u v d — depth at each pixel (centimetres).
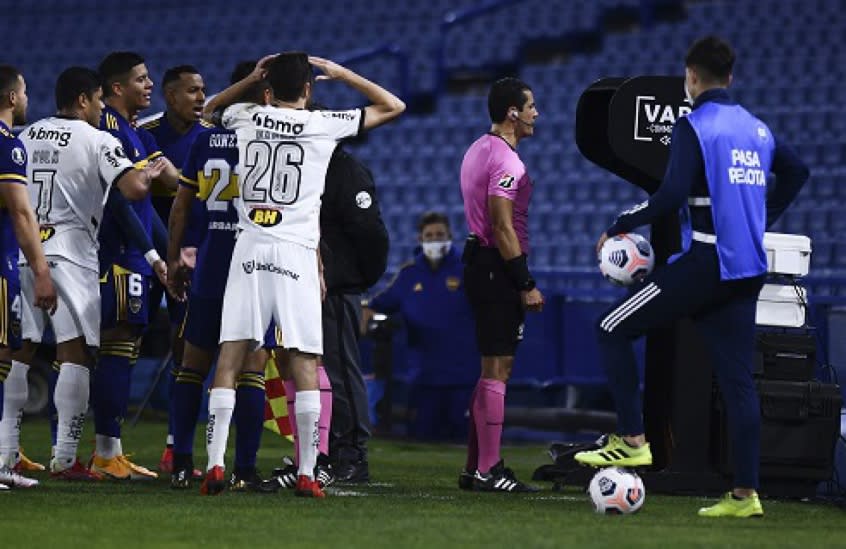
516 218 2389
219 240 2081
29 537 1573
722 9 7219
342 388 2436
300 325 2006
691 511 2047
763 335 2405
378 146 7119
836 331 2877
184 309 2509
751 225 1950
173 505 1917
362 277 2412
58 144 2292
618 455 2050
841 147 6128
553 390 4219
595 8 7638
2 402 2306
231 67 8188
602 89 2491
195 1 8581
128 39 8544
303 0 8406
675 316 1989
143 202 2445
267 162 2012
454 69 7738
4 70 2109
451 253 3988
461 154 6894
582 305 4175
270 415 2861
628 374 2031
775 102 6569
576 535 1656
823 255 5512
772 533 1747
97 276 2323
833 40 6906
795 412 2380
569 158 6575
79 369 2348
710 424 2362
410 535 1630
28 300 2314
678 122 1962
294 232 2011
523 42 7675
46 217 2295
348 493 2216
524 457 3478
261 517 1792
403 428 4338
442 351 3947
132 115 2495
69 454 2362
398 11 8175
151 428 3922
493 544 1553
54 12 8794
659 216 1958
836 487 2528
